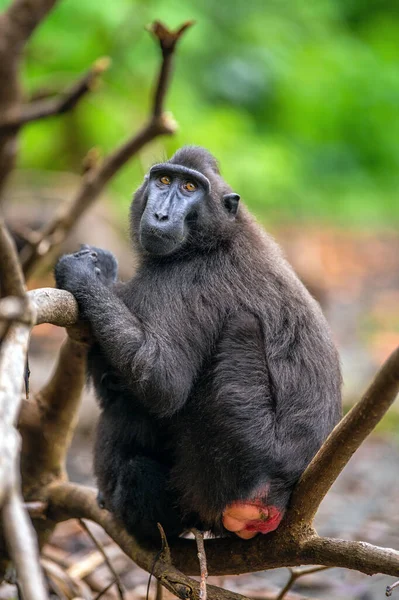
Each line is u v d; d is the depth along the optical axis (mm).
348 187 35656
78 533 12477
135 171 25797
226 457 7965
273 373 8352
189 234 9070
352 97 35750
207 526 8406
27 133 24250
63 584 10023
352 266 30688
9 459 4559
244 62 32812
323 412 8328
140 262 9438
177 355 8188
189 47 28344
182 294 8625
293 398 8281
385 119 36500
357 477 15156
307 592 11273
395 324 24562
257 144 30016
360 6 41031
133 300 8641
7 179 13031
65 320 7773
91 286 8172
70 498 9445
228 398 8094
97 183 11867
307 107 34094
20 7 11523
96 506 9125
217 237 9078
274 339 8500
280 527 7805
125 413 8750
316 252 29328
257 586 11039
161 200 9141
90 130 24625
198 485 8070
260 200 30578
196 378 8344
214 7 33531
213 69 32406
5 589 10516
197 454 8117
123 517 8453
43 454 9641
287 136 34562
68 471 14906
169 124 11688
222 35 33344
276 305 8641
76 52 24516
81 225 22125
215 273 8805
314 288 26391
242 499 7797
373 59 37156
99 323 8047
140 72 25859
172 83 27641
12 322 5555
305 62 34625
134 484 8352
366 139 36656
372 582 11422
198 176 9219
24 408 9578
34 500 9656
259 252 9094
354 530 12617
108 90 25000
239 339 8406
